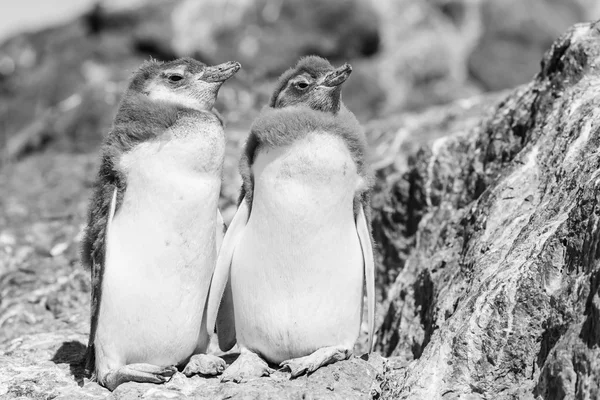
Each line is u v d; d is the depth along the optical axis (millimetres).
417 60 35125
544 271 8938
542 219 9734
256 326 9898
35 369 10188
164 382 9484
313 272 9609
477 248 10570
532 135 11375
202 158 9422
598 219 8477
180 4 35656
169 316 9555
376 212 14516
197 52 34188
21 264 15859
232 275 10016
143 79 10102
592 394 7629
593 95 10758
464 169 12906
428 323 10875
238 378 9430
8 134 33219
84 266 10195
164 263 9406
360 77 33625
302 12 34844
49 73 34500
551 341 8531
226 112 25188
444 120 17500
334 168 9453
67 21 38250
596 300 7965
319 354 9648
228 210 16375
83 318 12773
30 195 20438
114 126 9766
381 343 12430
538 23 35875
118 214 9500
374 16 35438
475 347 8938
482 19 37031
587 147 9969
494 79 34281
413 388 8914
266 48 33719
